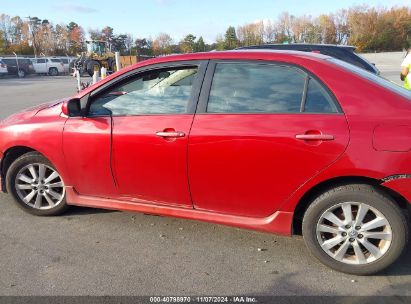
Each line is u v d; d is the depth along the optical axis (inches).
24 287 118.9
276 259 133.9
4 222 163.2
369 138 114.0
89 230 155.6
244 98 129.3
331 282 120.7
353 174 116.0
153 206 145.9
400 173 112.5
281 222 128.6
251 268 128.6
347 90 120.0
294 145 119.6
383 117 115.4
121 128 142.1
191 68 138.1
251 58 131.4
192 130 131.1
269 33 3321.9
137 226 158.6
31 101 615.8
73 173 155.6
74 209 175.0
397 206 115.6
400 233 115.9
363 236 120.0
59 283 120.9
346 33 3193.9
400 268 127.0
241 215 134.6
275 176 123.8
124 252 138.8
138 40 3582.7
